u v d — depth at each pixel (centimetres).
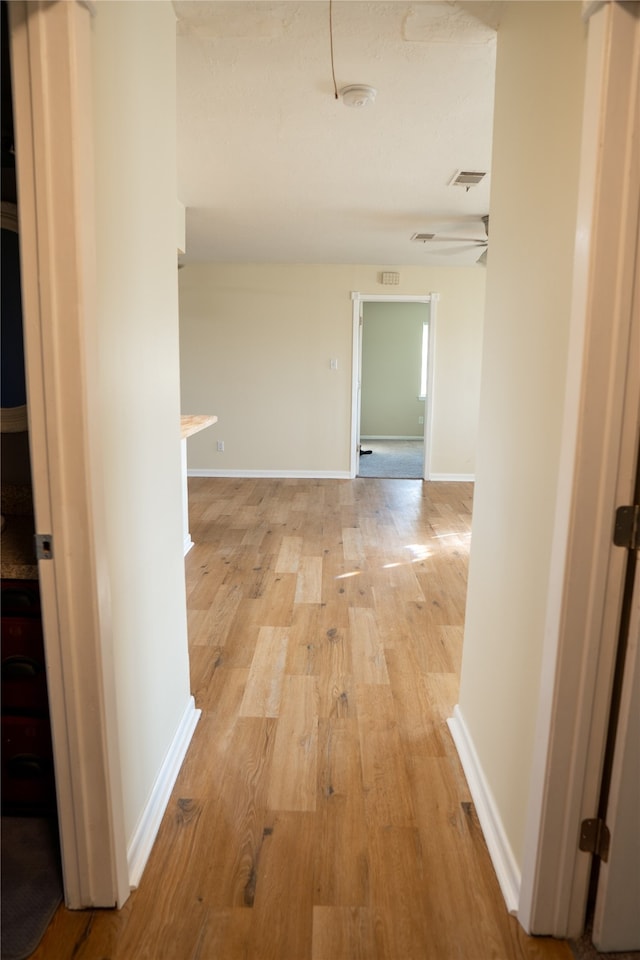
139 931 140
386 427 1060
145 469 170
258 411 705
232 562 413
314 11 193
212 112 273
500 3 182
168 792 185
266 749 210
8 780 164
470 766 194
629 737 125
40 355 121
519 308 160
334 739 216
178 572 211
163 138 183
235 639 297
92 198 122
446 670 267
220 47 217
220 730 221
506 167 174
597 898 135
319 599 349
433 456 707
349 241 550
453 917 145
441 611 333
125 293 151
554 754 130
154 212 175
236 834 170
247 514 548
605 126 108
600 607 123
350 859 162
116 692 145
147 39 165
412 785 192
